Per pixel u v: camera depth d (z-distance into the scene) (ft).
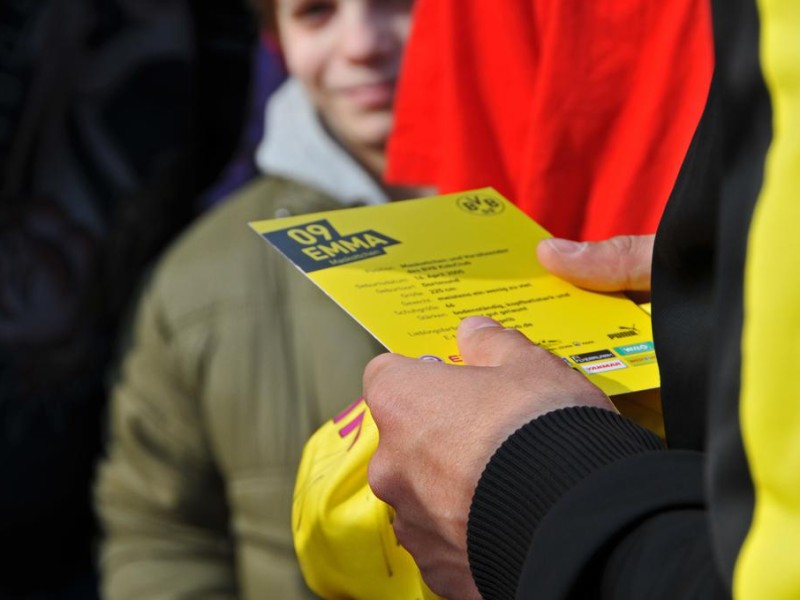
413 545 2.49
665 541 1.90
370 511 2.99
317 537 3.10
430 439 2.35
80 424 8.26
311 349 6.47
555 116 4.54
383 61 6.96
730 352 1.62
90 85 7.86
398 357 2.58
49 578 8.54
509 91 4.83
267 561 6.44
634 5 4.41
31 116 7.79
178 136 8.05
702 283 2.21
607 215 4.50
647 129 4.40
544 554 2.01
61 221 7.98
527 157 4.63
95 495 7.18
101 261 8.05
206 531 6.91
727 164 1.67
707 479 1.67
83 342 8.14
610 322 3.02
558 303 3.07
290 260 3.10
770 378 1.53
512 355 2.51
